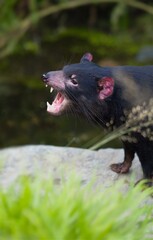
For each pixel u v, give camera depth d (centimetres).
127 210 758
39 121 1681
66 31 2105
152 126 992
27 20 1973
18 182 830
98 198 751
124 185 1027
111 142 1548
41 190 766
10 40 1972
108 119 1021
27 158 1101
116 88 1000
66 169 1057
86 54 1060
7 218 700
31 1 1967
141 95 1002
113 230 719
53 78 1011
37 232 683
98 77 1002
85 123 1652
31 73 1900
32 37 2077
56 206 723
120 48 2002
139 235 743
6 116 1703
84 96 1004
